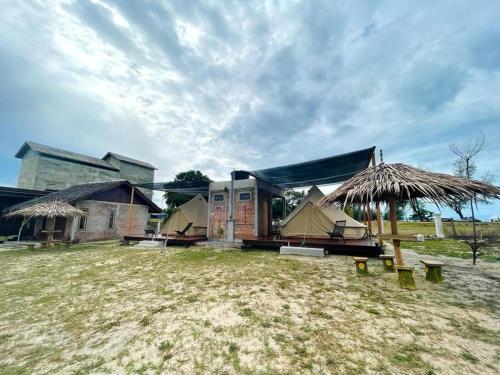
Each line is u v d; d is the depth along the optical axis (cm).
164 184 1159
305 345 218
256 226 1019
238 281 433
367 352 204
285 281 427
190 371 185
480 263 605
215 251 823
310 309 301
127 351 215
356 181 456
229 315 288
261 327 255
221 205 1115
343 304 316
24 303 340
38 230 1323
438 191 368
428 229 1641
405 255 754
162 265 595
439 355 199
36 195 1509
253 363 193
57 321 281
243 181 1081
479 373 175
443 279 438
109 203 1378
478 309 296
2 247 1007
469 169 1162
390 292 364
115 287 414
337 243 738
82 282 447
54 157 1966
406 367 183
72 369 191
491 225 1394
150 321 276
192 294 368
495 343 217
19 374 186
